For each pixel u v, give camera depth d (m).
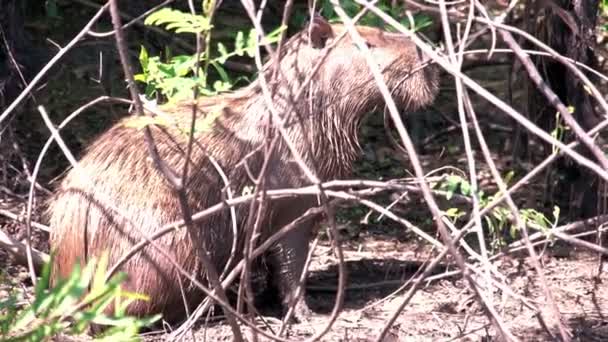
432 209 5.24
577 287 11.09
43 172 13.56
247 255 6.48
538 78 5.73
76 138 14.44
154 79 8.20
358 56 9.77
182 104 9.73
